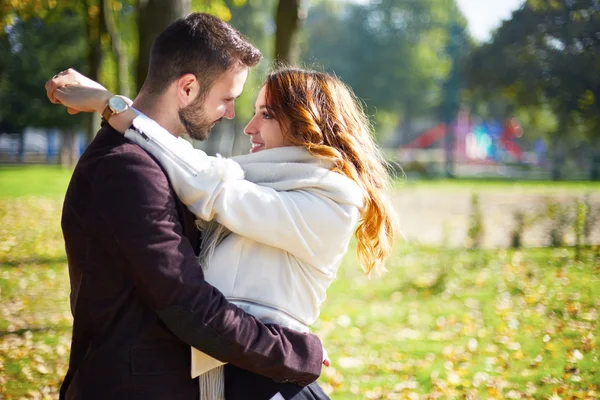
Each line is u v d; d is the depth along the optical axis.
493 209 18.55
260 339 1.73
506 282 8.05
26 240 11.95
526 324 6.13
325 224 1.83
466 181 37.16
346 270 9.83
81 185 1.74
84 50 32.25
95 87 1.85
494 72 18.05
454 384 4.75
